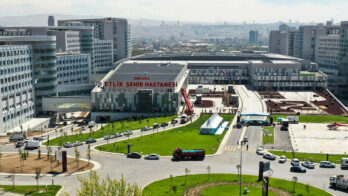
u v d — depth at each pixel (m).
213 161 138.12
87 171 126.62
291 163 134.75
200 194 106.75
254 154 147.12
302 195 105.88
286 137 174.50
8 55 194.25
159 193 107.31
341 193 108.62
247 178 120.19
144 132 184.25
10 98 197.50
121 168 130.00
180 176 122.12
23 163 135.00
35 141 157.38
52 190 109.69
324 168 130.88
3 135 182.38
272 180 118.50
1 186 112.81
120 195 85.12
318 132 184.50
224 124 198.00
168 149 153.12
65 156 126.06
